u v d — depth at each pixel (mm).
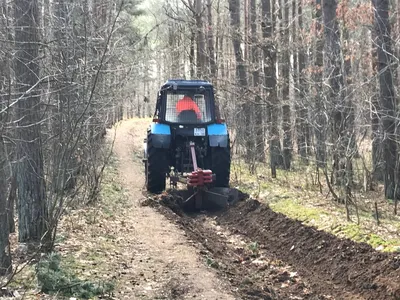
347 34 16078
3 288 5109
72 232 8016
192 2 22672
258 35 16141
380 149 11031
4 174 5754
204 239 8797
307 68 15195
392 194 10672
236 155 19203
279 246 8453
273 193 11492
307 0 17531
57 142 7184
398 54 10984
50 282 5320
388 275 6078
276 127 14969
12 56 5805
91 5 8812
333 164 10383
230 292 5621
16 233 8594
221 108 17781
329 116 10172
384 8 11078
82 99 6969
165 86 12062
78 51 7195
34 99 6367
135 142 30750
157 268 6426
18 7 6301
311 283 6766
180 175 11484
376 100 11445
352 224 7984
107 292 5391
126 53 10508
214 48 21609
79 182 11258
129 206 10914
